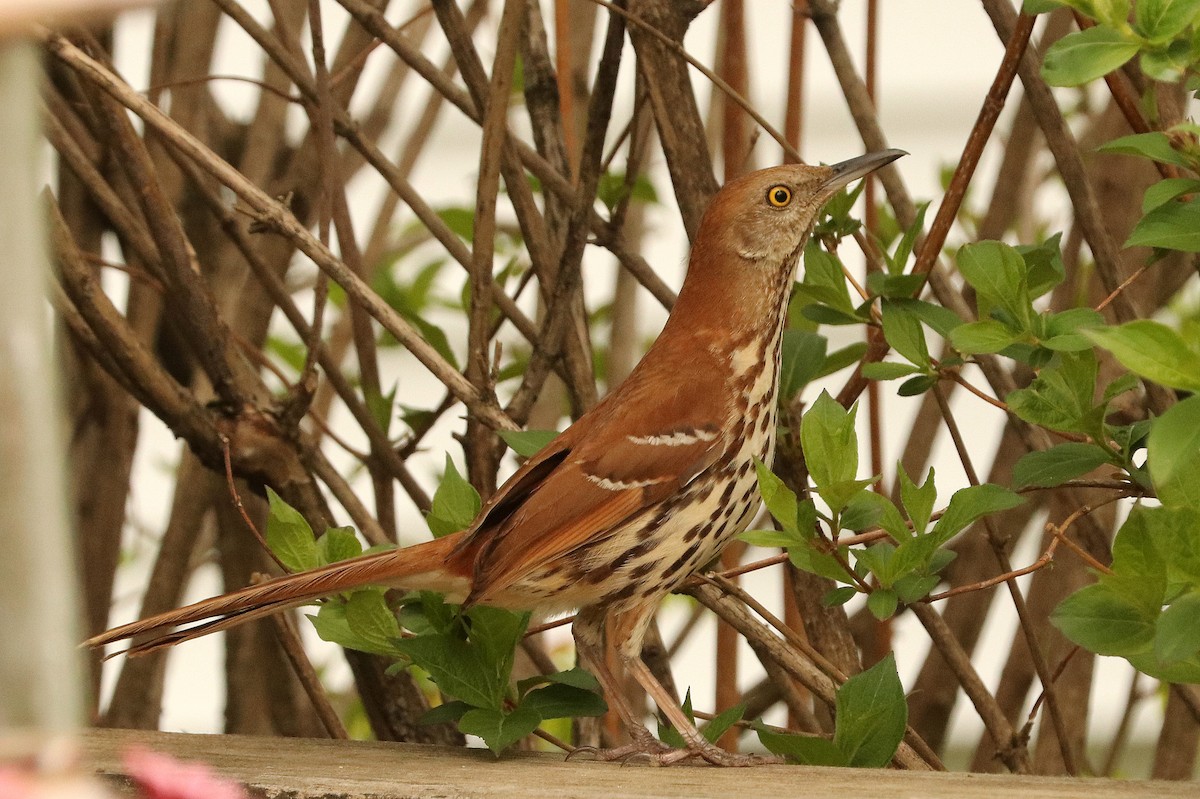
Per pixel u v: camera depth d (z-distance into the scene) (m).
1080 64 4.86
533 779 5.07
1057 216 11.23
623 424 6.32
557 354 7.32
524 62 8.12
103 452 9.27
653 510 6.22
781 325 6.75
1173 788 4.69
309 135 9.58
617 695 6.30
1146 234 5.22
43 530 2.29
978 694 6.88
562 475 6.18
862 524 5.85
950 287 7.48
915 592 5.63
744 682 13.41
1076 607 4.86
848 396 7.05
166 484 13.28
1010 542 9.15
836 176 6.92
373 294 6.87
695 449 6.31
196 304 7.39
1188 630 4.33
